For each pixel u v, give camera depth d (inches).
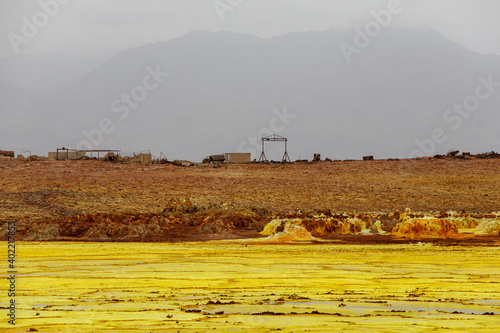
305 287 2709.2
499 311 2139.5
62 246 4739.2
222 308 2183.8
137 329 1818.4
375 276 3056.1
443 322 1925.4
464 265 3523.6
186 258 3885.3
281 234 5329.7
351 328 1829.5
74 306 2215.8
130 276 3038.9
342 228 5885.8
